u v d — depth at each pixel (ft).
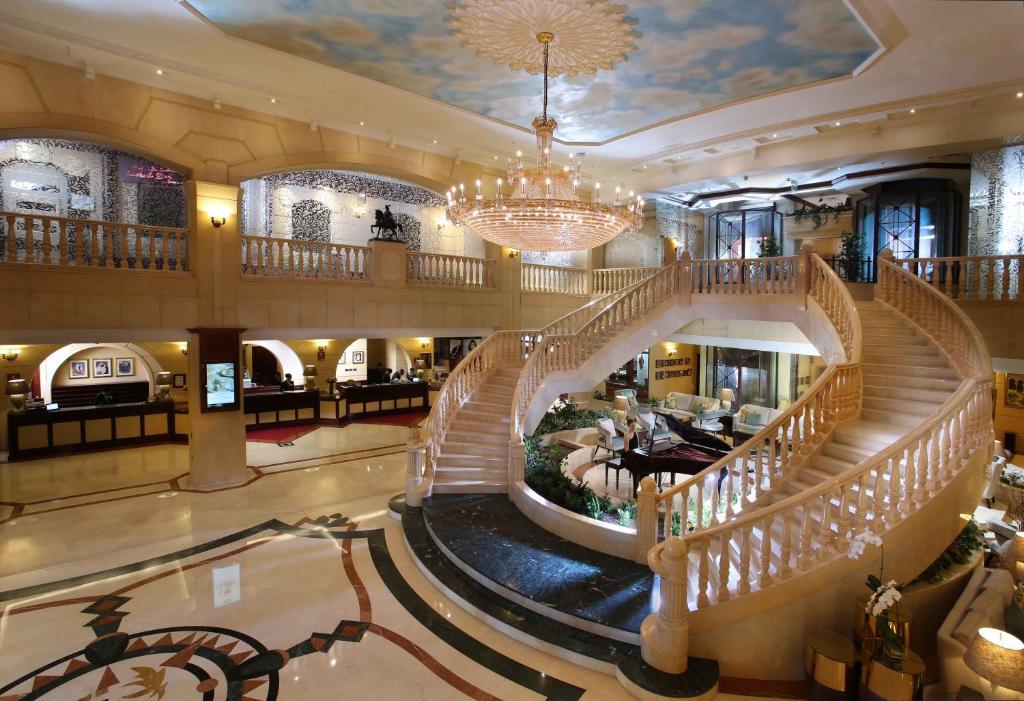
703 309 35.40
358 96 29.60
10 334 24.97
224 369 31.17
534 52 20.90
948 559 18.63
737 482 28.07
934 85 26.55
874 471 19.07
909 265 41.60
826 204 52.39
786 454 20.80
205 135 29.81
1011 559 19.65
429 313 39.27
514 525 23.89
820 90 27.43
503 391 34.71
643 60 23.91
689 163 43.55
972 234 33.45
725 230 57.31
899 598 13.52
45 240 25.77
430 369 60.70
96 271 27.02
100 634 17.16
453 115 32.45
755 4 19.10
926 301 27.04
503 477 28.58
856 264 45.16
